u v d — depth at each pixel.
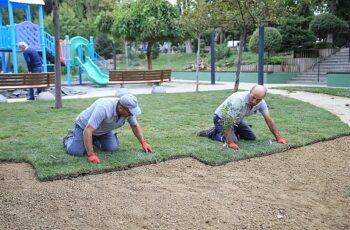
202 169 4.75
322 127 7.10
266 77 19.59
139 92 15.12
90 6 39.69
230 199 3.85
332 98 12.18
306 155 5.45
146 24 18.03
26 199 3.74
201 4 11.60
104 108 4.61
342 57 20.78
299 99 11.91
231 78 21.77
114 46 25.48
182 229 3.22
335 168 4.90
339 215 3.54
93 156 4.72
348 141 6.26
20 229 3.16
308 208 3.68
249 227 3.28
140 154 5.04
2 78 11.74
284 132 6.62
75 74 28.73
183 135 6.33
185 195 3.93
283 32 22.56
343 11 24.34
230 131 5.49
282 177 4.54
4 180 4.24
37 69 12.83
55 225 3.24
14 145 5.56
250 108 5.57
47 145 5.53
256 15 10.63
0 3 18.22
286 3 11.98
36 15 39.34
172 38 18.80
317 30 21.73
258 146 5.63
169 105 10.39
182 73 25.25
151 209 3.59
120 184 4.18
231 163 5.00
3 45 16.16
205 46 35.41
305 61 21.00
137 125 5.16
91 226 3.24
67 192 3.93
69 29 33.06
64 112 9.18
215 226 3.28
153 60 35.84
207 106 10.16
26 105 10.61
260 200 3.84
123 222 3.32
